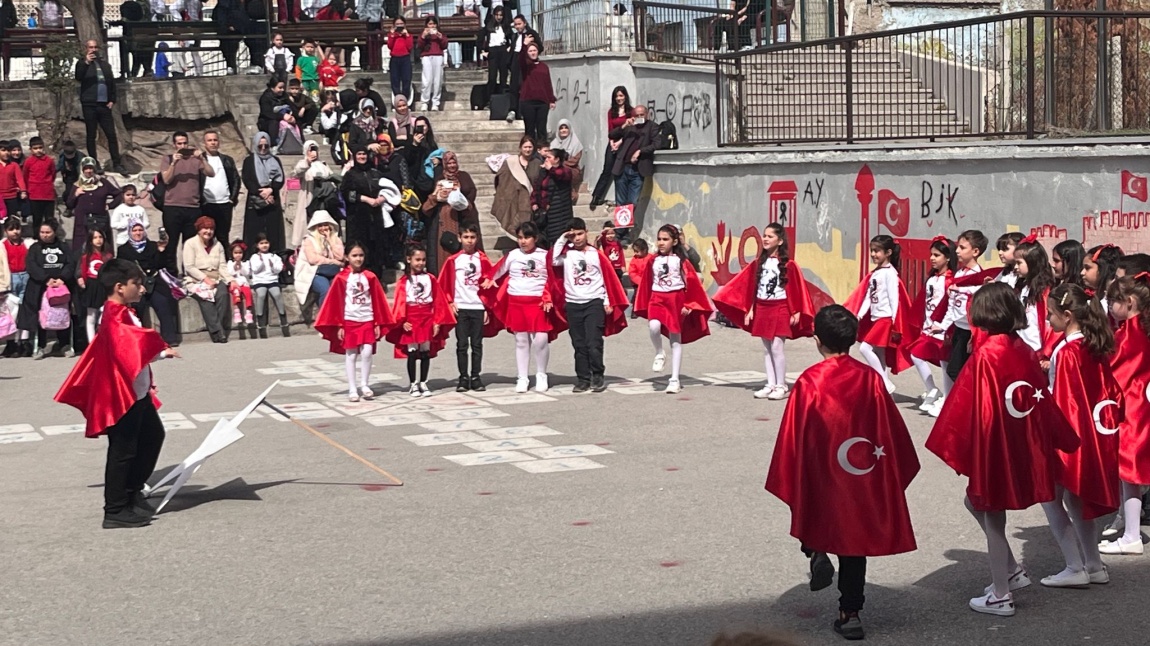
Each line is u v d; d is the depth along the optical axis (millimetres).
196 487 9680
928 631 6195
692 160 21125
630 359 16219
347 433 11789
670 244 13500
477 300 14031
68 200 19844
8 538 8219
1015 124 17812
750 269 13133
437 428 11906
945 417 6430
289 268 20156
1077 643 5984
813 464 6129
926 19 23562
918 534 7930
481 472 9945
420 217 20875
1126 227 14414
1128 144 14469
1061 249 10031
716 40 23656
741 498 8875
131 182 22656
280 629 6348
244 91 25781
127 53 27641
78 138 25422
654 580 7043
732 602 6656
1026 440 6375
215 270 18984
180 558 7672
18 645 6172
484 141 24594
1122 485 7508
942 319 11516
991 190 15812
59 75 24641
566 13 25688
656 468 9922
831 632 6203
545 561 7441
